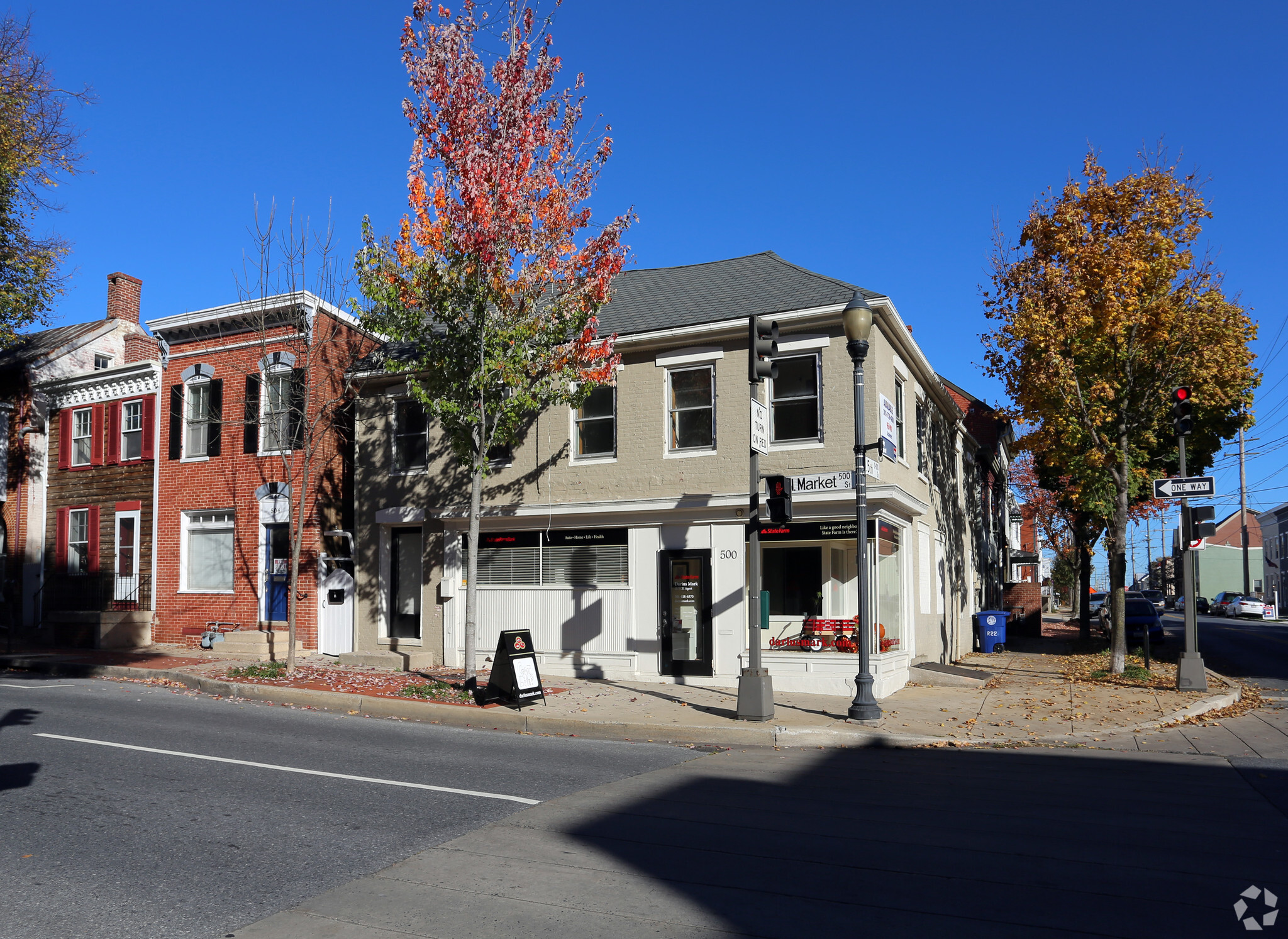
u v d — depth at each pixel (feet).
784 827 23.49
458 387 50.19
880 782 29.81
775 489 41.47
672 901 17.87
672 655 55.16
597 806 25.62
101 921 16.69
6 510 82.43
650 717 41.98
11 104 73.92
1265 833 23.11
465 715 43.06
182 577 71.61
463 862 20.31
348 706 46.06
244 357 69.97
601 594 57.00
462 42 48.62
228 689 50.60
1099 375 61.52
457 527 61.41
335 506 67.46
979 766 33.19
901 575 59.62
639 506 55.62
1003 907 17.52
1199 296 60.34
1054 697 50.19
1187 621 52.80
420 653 59.93
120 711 42.45
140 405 76.43
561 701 46.47
